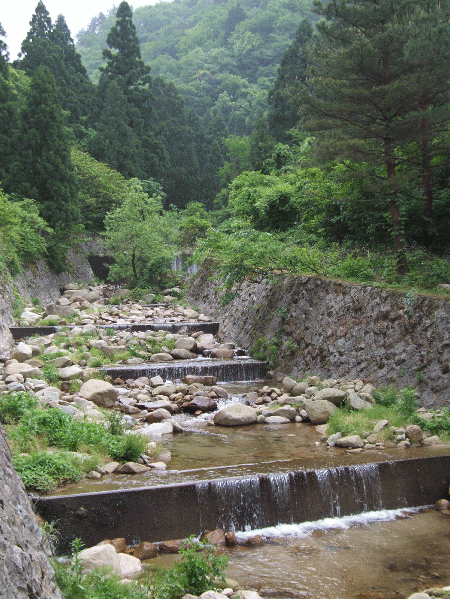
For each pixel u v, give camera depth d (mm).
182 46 131500
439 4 15414
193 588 5742
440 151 17141
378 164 15852
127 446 9250
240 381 16156
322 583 6184
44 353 16750
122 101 55438
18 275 24500
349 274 15938
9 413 9672
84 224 41438
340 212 21156
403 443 9805
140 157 55438
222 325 21719
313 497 8117
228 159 71875
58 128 32781
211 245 28125
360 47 14250
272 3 126062
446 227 17078
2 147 31578
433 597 5730
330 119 15914
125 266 34719
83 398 12664
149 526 7352
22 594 3949
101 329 20500
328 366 14297
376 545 7168
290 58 47938
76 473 8031
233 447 10211
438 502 8602
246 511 7793
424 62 14227
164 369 15695
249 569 6512
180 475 8328
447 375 10938
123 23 61438
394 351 12414
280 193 25453
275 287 18297
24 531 4688
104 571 5574
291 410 12453
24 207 28703
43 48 57094
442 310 11516
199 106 100000
